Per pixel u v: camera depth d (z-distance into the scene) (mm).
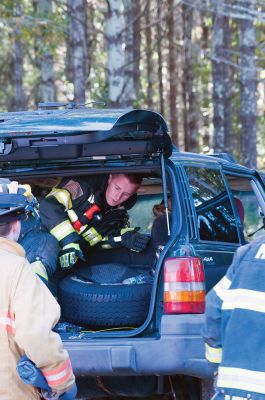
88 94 37594
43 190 10547
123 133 8758
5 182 5910
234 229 9711
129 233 9828
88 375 8305
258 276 5621
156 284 8477
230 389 5480
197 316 8258
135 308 8930
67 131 8406
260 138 51219
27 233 9055
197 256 8633
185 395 9414
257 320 5523
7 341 5457
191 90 43812
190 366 8188
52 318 5441
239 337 5539
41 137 8602
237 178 11078
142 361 8188
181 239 8711
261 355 5457
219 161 10273
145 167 9047
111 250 9930
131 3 35719
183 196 8977
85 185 9477
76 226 9523
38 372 5457
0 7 29078
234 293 5676
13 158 9055
